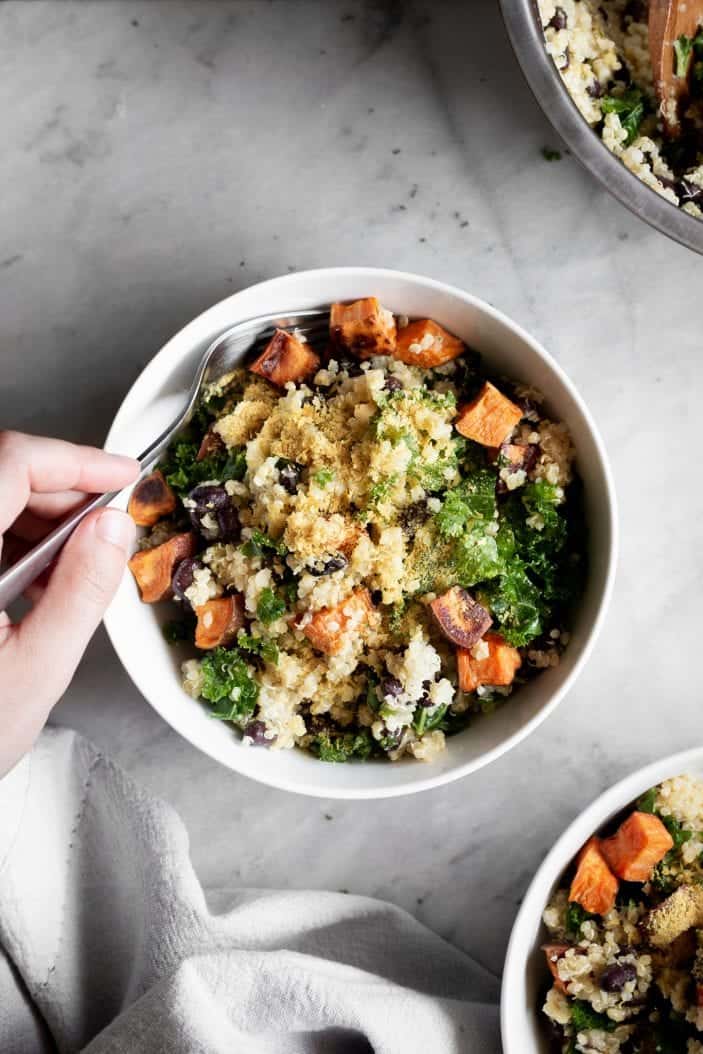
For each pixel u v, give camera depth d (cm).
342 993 67
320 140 72
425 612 65
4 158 73
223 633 65
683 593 71
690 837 67
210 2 73
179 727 65
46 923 71
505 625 65
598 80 69
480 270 72
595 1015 66
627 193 65
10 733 63
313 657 65
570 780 72
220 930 70
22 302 73
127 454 66
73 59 73
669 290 71
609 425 72
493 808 72
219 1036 67
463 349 67
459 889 72
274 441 65
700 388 71
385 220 72
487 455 66
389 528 64
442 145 72
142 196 73
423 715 65
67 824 72
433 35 72
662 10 67
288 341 65
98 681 73
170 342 64
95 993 73
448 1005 68
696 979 65
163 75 73
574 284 72
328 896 71
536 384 66
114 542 62
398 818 73
